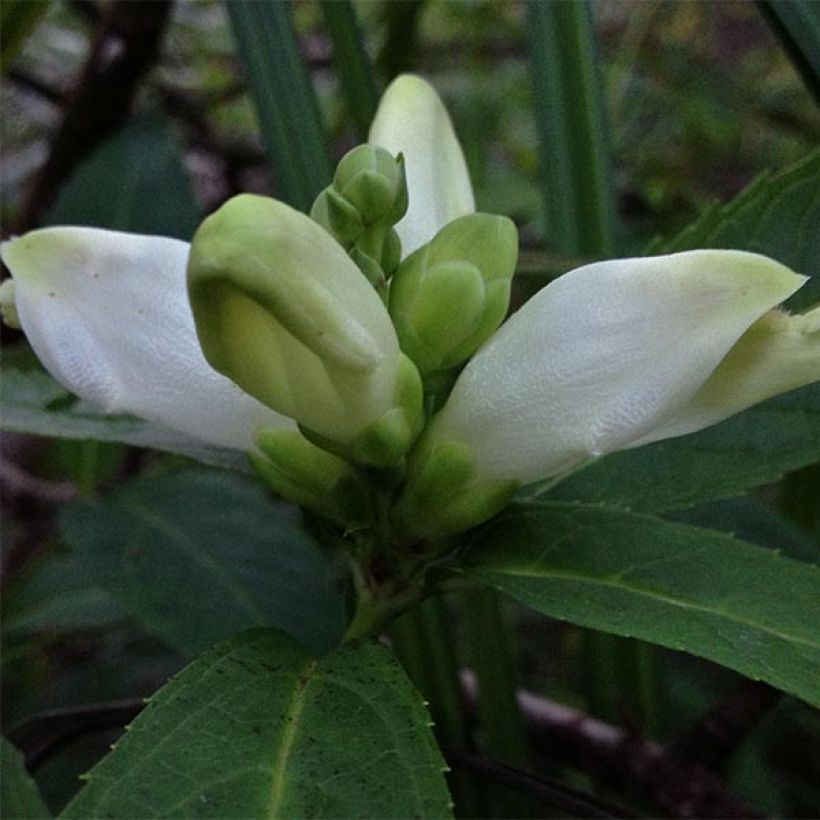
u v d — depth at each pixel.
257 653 0.07
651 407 0.08
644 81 0.32
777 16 0.12
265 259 0.06
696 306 0.07
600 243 0.15
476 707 0.16
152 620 0.14
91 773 0.06
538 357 0.08
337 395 0.07
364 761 0.07
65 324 0.08
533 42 0.15
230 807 0.06
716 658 0.07
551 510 0.08
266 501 0.15
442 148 0.09
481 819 0.14
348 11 0.15
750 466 0.10
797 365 0.08
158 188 0.17
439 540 0.08
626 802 0.14
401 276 0.08
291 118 0.14
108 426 0.11
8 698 0.19
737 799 0.13
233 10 0.14
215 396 0.08
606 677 0.15
